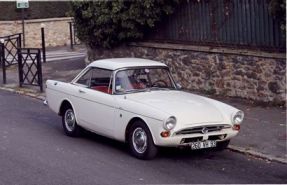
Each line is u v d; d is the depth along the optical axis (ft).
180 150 32.07
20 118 42.34
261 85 43.93
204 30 49.03
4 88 57.77
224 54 46.83
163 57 53.21
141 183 25.46
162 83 33.60
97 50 61.11
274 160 29.86
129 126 30.37
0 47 72.18
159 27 53.62
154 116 28.43
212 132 29.30
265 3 43.14
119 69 32.45
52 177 26.45
